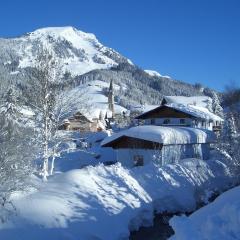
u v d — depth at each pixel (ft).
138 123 205.36
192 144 131.64
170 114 195.21
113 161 143.33
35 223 57.47
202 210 42.32
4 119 65.31
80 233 58.49
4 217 57.21
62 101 88.94
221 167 119.14
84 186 72.59
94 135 194.90
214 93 300.40
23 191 65.21
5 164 61.00
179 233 34.37
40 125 86.58
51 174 87.81
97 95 528.63
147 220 75.10
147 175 91.56
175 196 87.97
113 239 61.31
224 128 138.41
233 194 42.22
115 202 72.18
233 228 31.55
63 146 134.31
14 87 76.43
